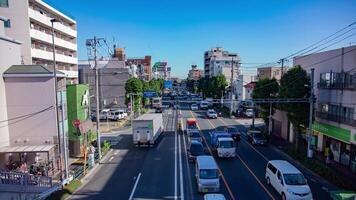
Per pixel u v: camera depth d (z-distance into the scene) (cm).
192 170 2441
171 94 12250
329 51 2736
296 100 2750
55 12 4872
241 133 4134
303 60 3322
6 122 2336
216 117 5566
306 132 3188
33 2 4275
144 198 1852
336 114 2562
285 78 2986
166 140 3653
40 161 2366
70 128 2834
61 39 5012
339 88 2502
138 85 5669
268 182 2081
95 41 2772
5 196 1761
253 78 6650
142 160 2750
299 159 2656
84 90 3122
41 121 2383
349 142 2328
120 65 6688
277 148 3231
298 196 1694
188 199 1833
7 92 2341
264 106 3797
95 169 2473
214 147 3067
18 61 2534
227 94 7244
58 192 1861
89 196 1891
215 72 11356
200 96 10838
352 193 1583
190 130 3722
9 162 2308
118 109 5731
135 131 3203
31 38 4109
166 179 2216
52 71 2369
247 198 1828
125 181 2175
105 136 3906
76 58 5800
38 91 2364
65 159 2075
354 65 2339
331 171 2186
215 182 1898
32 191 1845
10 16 3912
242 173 2338
